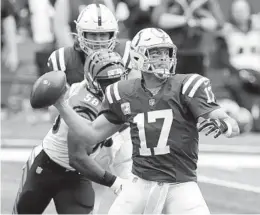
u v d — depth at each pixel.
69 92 17.64
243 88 38.41
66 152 17.44
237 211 23.75
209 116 15.98
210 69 39.31
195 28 35.44
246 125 37.81
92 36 19.36
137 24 35.81
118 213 16.39
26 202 17.92
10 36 41.97
